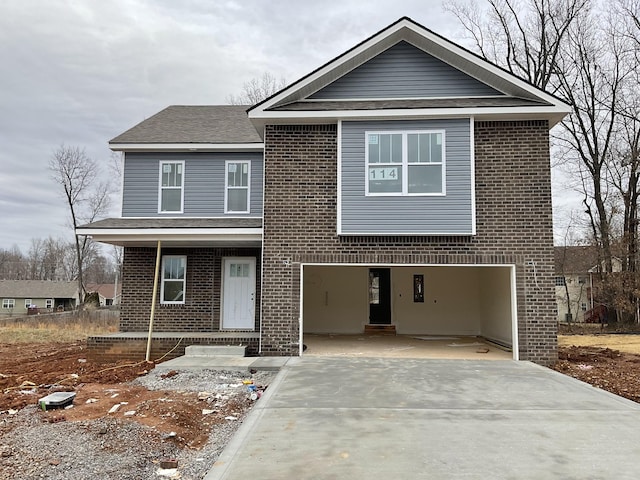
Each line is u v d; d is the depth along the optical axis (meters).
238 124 15.03
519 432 5.51
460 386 7.90
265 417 6.11
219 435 5.86
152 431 5.72
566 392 7.50
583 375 9.52
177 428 5.94
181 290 13.70
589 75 24.22
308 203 11.18
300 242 11.09
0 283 64.69
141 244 13.28
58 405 6.86
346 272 16.30
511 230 10.69
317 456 4.73
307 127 11.38
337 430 5.58
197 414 6.71
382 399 7.04
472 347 12.61
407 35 11.62
